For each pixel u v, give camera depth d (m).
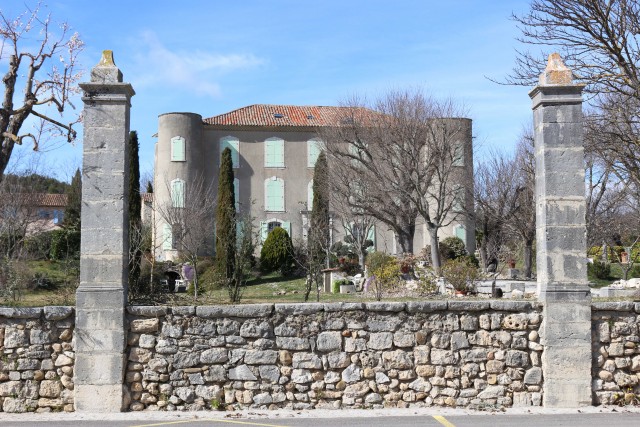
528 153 36.41
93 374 10.39
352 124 40.00
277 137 50.94
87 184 10.59
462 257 38.06
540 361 10.76
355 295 25.09
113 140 10.66
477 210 40.50
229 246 24.31
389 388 10.74
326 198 42.09
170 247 44.75
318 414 10.29
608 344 10.74
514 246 49.06
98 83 10.63
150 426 9.52
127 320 10.60
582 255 10.66
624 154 16.23
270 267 42.19
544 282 10.77
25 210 35.78
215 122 50.09
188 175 48.12
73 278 24.81
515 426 9.38
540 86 10.75
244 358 10.67
